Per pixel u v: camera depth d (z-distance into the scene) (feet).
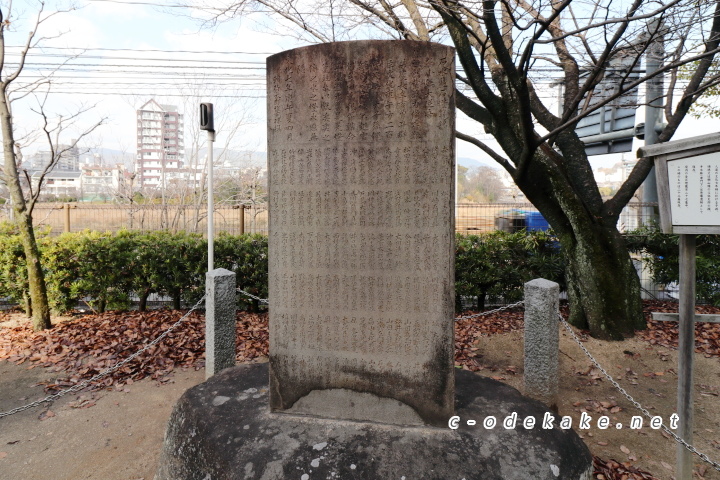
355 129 8.77
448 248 8.59
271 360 9.46
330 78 8.80
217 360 13.55
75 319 21.85
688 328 8.64
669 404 13.70
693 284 8.57
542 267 22.99
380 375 9.02
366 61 8.63
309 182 9.06
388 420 9.02
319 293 9.18
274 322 9.43
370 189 8.81
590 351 17.66
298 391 9.36
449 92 8.38
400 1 18.37
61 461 10.80
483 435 8.52
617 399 14.06
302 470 7.65
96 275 22.09
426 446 8.20
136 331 19.74
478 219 35.86
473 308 24.21
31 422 12.62
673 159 8.29
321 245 9.11
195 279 22.84
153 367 16.35
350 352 9.12
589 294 18.98
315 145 8.98
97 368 16.12
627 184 20.06
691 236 8.52
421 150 8.55
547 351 11.32
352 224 8.94
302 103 8.97
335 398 9.23
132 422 12.56
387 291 8.90
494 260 23.13
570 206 18.67
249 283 22.76
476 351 18.28
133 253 22.22
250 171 57.31
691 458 8.77
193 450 8.70
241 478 7.64
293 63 8.95
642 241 24.99
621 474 9.98
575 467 8.09
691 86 19.29
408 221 8.71
